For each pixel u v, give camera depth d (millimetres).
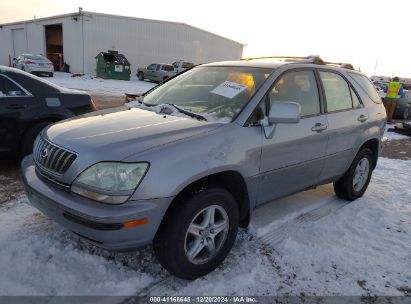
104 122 3164
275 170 3434
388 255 3568
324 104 4090
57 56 36062
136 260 3158
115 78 29016
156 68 28875
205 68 4238
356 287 3035
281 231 3869
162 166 2580
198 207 2785
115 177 2498
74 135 2908
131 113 3457
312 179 4047
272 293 2881
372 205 4832
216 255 3035
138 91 20047
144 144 2670
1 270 2873
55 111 5414
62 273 2902
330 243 3705
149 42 35438
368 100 4910
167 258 2756
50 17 34469
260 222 4023
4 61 43656
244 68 3887
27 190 2957
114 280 2875
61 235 3420
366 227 4152
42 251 3154
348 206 4734
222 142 2941
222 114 3312
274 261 3299
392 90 14070
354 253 3553
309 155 3807
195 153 2754
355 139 4535
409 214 4613
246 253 3389
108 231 2449
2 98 5047
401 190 5555
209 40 40094
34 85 5359
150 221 2551
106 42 32812
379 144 5141
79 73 30562
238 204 3342
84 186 2568
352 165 4699
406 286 3100
